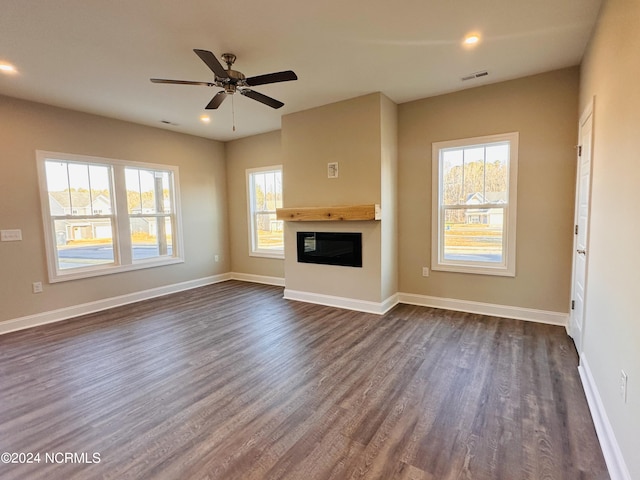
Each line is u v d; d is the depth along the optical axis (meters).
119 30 2.52
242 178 6.17
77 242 4.42
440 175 4.20
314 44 2.81
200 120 4.89
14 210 3.82
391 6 2.30
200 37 2.66
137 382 2.58
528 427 1.97
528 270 3.73
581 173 3.06
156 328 3.77
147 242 5.25
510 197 3.74
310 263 4.71
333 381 2.54
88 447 1.87
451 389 2.40
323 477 1.63
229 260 6.53
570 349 3.01
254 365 2.83
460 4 2.29
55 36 2.57
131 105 4.15
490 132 3.80
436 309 4.26
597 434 1.90
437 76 3.52
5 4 2.14
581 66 3.15
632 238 1.57
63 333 3.65
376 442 1.87
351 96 4.06
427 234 4.32
